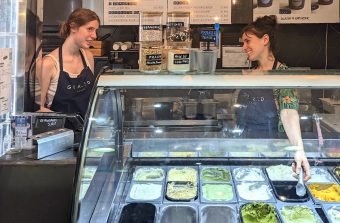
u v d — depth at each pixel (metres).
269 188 1.80
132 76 1.66
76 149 1.84
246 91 2.04
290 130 1.91
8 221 1.63
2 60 1.95
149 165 1.98
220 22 4.01
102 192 1.63
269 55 2.47
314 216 1.60
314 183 1.83
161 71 1.69
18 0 2.49
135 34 4.11
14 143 1.86
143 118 1.99
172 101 2.01
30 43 3.48
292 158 1.97
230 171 1.94
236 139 2.03
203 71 1.71
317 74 1.72
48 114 2.00
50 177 1.66
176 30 1.69
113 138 1.84
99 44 3.71
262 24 2.43
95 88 1.61
